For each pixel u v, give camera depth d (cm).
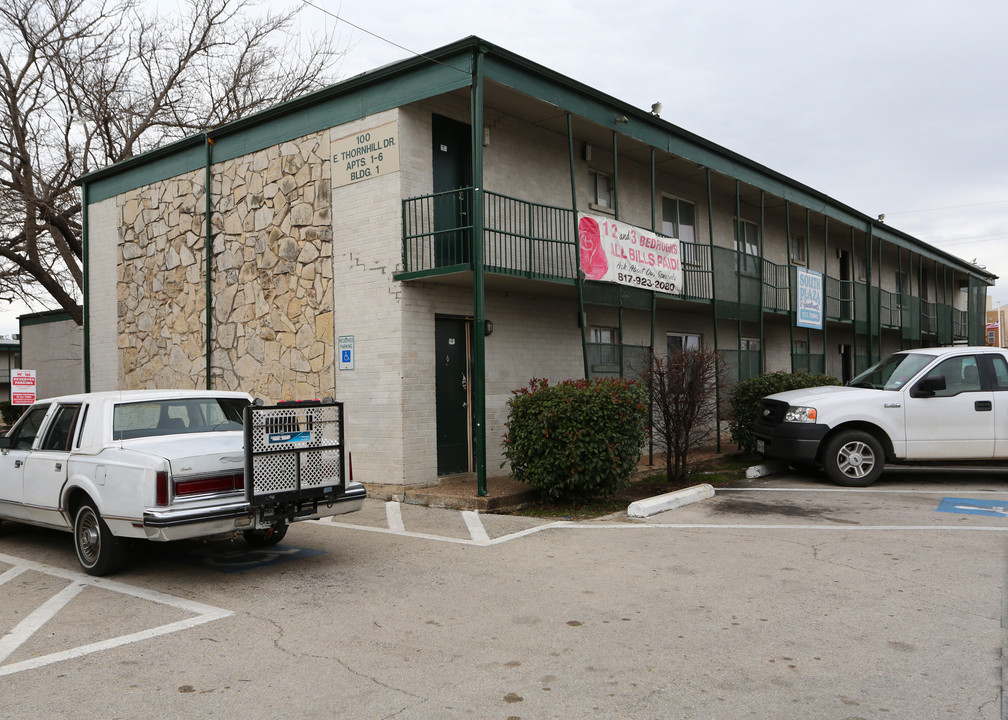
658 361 1191
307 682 423
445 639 489
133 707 393
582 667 439
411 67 1052
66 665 452
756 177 1698
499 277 1055
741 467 1334
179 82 2470
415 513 938
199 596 596
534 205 1173
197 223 1393
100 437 678
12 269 2233
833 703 389
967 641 473
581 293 1155
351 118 1134
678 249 1427
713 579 619
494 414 1191
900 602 552
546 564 677
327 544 778
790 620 516
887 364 1188
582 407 924
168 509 597
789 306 1803
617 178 1359
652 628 504
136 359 1521
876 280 2722
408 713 383
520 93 1095
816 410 1094
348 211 1138
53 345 2302
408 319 1070
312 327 1184
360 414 1109
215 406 767
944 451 1077
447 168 1173
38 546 809
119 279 1568
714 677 423
